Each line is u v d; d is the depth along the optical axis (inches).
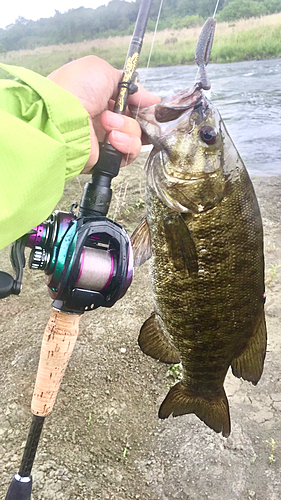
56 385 13.5
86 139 9.0
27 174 7.1
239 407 21.0
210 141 13.0
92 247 10.4
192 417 20.6
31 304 28.3
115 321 26.2
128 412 20.9
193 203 13.2
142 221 14.5
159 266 14.1
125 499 17.3
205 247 13.3
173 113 13.2
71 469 18.3
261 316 14.5
